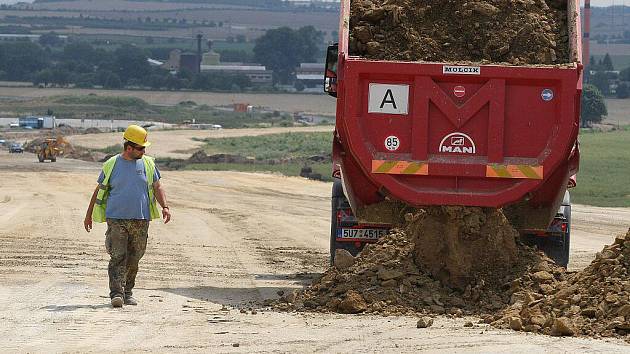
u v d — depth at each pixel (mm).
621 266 19078
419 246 22469
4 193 71188
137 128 22000
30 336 17484
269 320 19625
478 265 22031
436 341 16547
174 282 26250
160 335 17672
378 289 21750
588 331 17188
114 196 21719
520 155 21609
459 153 21656
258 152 187500
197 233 41344
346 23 22312
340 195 26078
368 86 21656
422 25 23078
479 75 21422
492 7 23125
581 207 67875
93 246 34250
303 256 33594
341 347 16234
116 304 21281
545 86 21500
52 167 133750
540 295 20375
